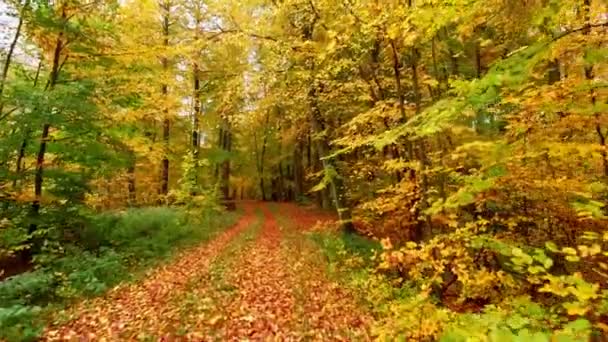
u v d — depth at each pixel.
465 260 5.95
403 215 10.26
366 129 10.80
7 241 9.90
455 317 3.91
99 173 12.30
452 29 10.42
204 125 22.53
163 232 14.18
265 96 13.32
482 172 5.54
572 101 5.74
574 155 6.26
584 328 2.65
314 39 12.84
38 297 7.85
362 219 11.97
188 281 9.39
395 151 11.19
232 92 13.21
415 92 8.34
